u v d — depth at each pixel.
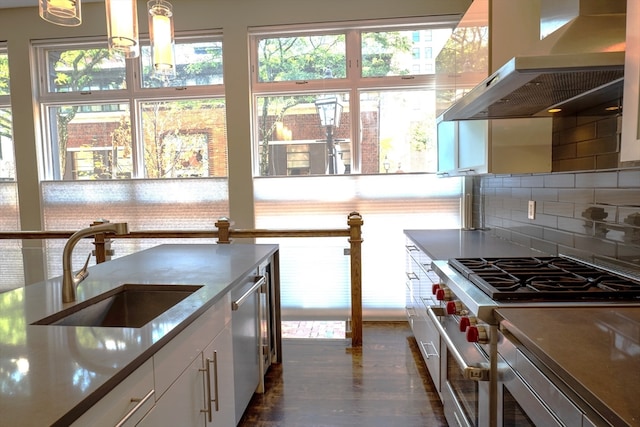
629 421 0.65
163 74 2.04
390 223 3.92
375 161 3.97
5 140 4.28
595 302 1.36
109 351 1.06
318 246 3.73
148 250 2.73
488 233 3.26
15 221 4.27
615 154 1.67
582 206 1.91
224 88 3.96
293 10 3.76
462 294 1.56
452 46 2.78
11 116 4.20
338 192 3.94
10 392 0.85
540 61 1.31
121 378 0.96
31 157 4.11
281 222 4.00
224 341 1.83
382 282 3.94
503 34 2.01
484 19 2.08
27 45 4.01
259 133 4.04
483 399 1.42
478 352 1.48
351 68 3.89
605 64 1.28
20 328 1.24
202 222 4.08
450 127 3.05
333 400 2.47
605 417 0.71
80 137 4.21
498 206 3.05
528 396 1.08
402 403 2.43
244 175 3.92
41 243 3.53
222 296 1.72
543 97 1.72
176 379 1.33
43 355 1.04
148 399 1.14
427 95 3.89
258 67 3.99
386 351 3.17
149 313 1.80
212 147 4.10
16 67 4.04
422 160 3.94
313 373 2.82
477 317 1.35
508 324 1.18
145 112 4.15
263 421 2.26
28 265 3.36
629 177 1.58
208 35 3.93
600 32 1.41
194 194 4.07
